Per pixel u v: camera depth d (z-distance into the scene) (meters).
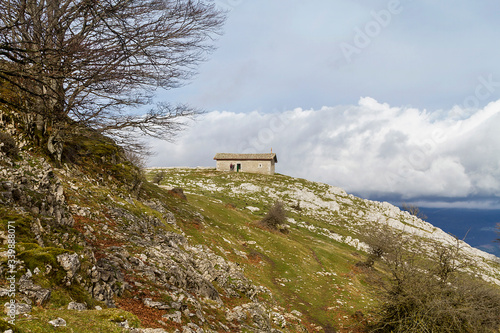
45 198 12.48
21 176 12.99
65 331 6.46
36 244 8.75
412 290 22.47
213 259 24.88
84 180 23.73
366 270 44.75
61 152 23.27
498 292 22.84
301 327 23.11
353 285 39.06
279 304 28.92
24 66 12.43
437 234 97.06
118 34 12.54
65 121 18.75
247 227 52.78
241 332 13.66
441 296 22.05
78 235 11.55
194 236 34.38
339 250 58.56
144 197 35.69
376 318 26.45
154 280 12.97
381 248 44.78
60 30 12.55
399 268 24.08
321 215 93.06
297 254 46.41
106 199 21.97
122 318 8.00
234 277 23.78
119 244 15.45
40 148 20.92
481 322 22.30
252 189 106.94
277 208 60.69
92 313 7.76
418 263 24.20
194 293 15.52
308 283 37.25
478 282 23.23
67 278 8.50
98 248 13.53
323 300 33.28
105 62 13.08
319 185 128.38
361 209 109.00
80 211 17.31
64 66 12.06
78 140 29.12
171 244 20.91
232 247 38.72
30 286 7.36
